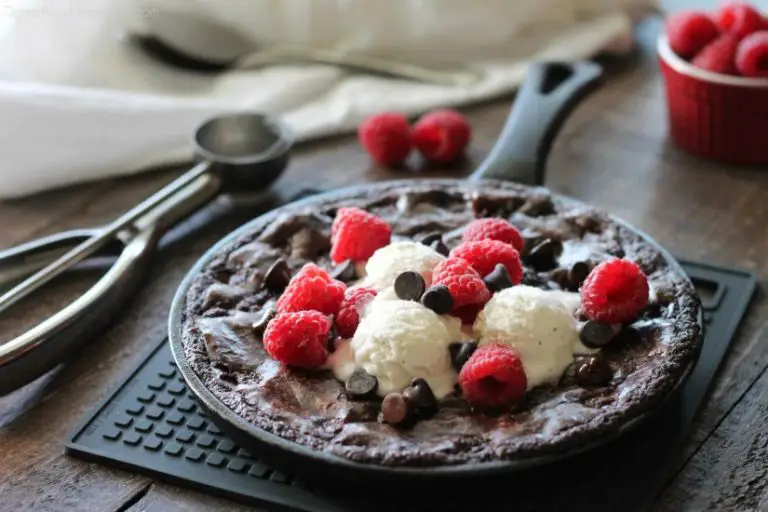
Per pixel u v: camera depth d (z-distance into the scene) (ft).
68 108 2.28
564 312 1.77
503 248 1.82
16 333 1.98
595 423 1.66
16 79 2.45
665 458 1.74
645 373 1.72
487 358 1.69
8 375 1.80
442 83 2.60
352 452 1.64
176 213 2.08
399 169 2.36
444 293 1.75
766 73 2.25
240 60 2.70
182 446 1.77
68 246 2.03
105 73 2.54
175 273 2.09
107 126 2.31
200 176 2.15
